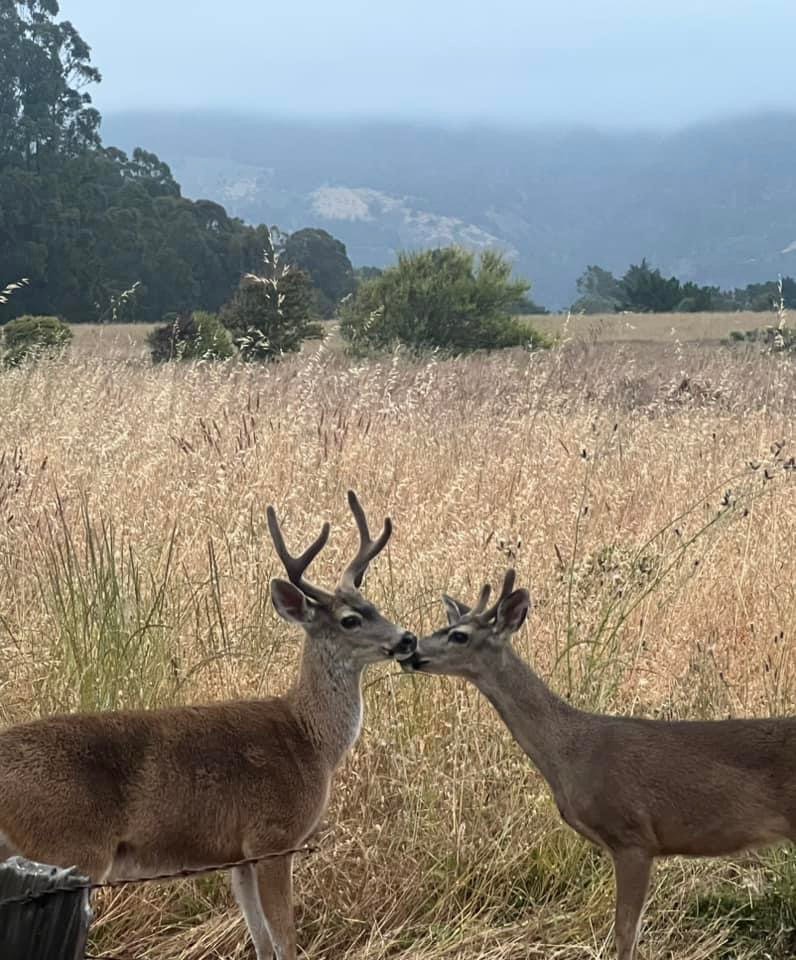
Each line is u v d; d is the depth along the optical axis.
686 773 6.19
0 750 5.55
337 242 77.50
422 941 6.19
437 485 10.98
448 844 6.65
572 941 6.32
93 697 7.02
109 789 5.64
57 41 82.50
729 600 9.13
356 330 28.00
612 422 14.17
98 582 7.68
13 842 5.47
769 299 72.06
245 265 71.25
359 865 6.56
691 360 24.27
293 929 6.05
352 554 8.85
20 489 9.71
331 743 6.32
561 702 6.47
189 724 5.99
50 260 63.06
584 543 9.45
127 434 11.20
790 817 6.12
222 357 24.56
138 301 64.62
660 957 6.26
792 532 10.23
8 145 74.62
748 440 13.27
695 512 10.65
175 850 5.85
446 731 7.25
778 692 7.81
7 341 24.69
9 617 8.08
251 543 8.80
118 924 6.18
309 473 10.70
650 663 8.17
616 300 86.25
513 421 13.50
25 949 3.90
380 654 6.38
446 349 30.56
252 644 7.74
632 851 6.23
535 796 6.88
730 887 6.74
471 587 8.43
